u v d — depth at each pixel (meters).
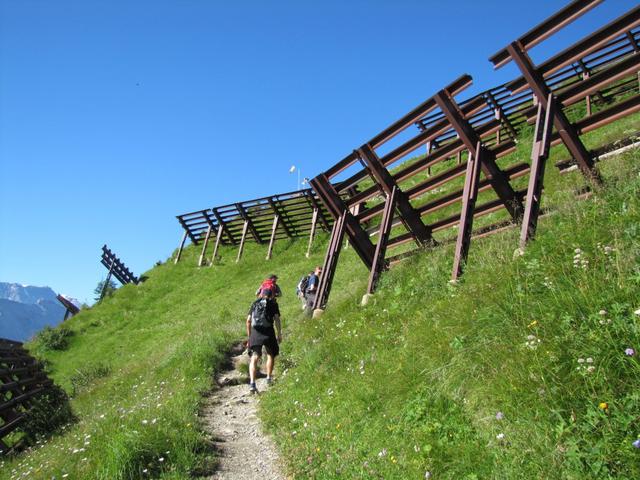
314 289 14.48
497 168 9.02
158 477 5.45
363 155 10.73
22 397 12.66
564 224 5.82
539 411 3.45
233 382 10.76
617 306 3.63
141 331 24.97
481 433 3.85
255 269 28.72
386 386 5.46
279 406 7.59
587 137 15.54
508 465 3.32
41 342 26.53
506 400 3.81
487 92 22.73
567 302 4.09
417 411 4.59
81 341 26.64
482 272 6.22
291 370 8.85
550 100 7.44
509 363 4.01
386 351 6.32
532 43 7.34
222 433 7.19
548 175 13.31
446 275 7.51
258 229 32.94
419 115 9.42
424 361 5.29
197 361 11.96
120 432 6.22
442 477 3.70
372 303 8.62
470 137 8.79
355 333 7.69
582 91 7.41
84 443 6.46
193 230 35.16
